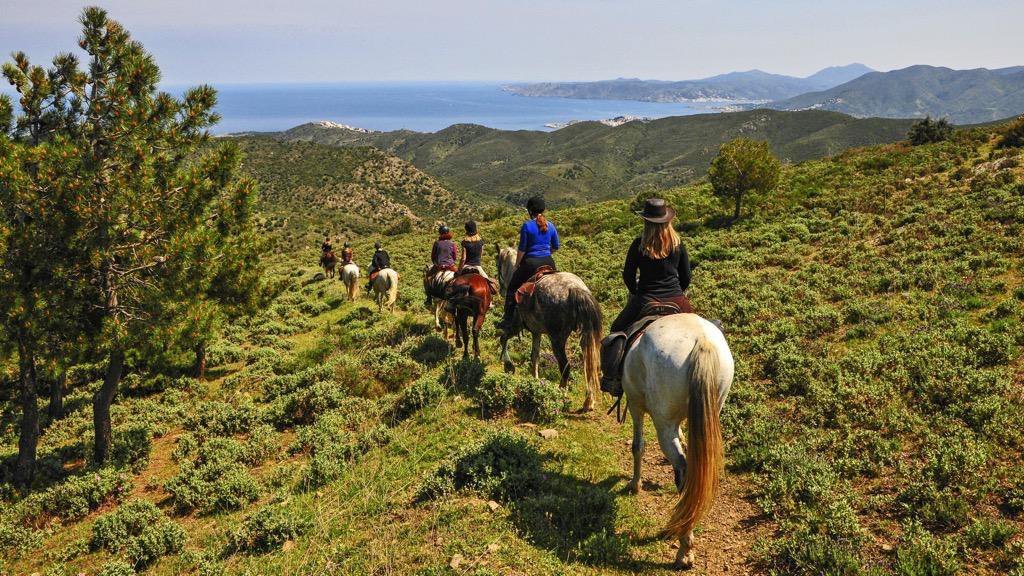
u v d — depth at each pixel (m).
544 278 8.30
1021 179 20.11
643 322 5.58
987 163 24.16
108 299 11.10
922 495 5.54
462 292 11.31
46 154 9.12
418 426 9.40
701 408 4.37
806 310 12.66
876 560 4.88
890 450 6.61
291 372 16.14
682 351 4.76
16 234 9.26
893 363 8.91
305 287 35.75
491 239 39.12
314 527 6.76
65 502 9.22
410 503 6.80
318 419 10.61
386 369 12.41
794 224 23.41
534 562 5.22
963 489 5.49
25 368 10.73
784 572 4.93
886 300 12.22
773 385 9.45
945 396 7.47
